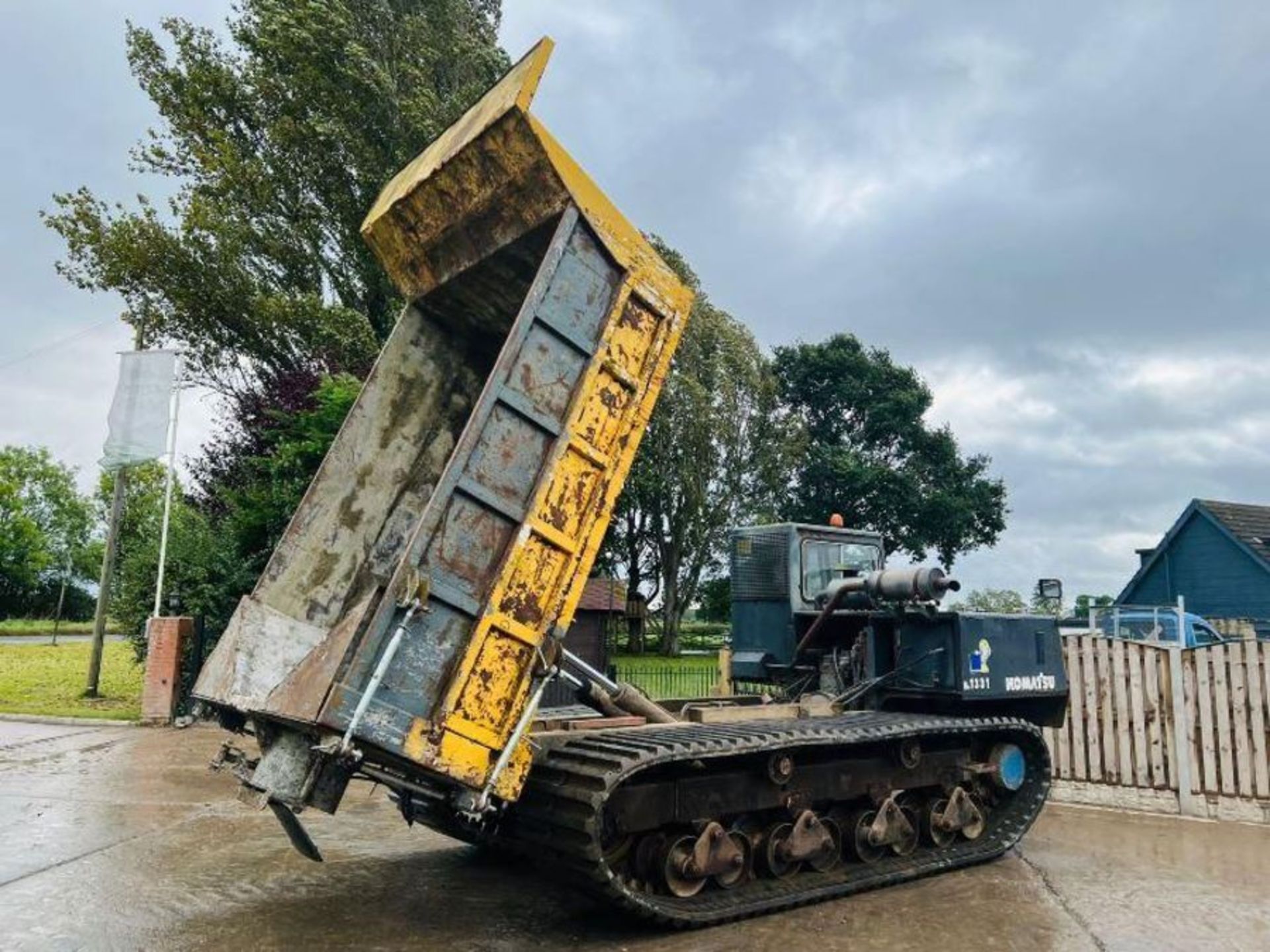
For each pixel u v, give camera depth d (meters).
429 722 4.21
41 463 59.66
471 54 23.50
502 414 4.57
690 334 34.81
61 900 5.33
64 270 21.59
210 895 5.53
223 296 21.53
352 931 4.93
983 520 44.38
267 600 5.62
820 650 7.59
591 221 4.91
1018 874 6.38
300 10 21.50
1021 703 7.53
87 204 21.47
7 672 19.70
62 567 58.62
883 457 44.97
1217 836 7.67
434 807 5.98
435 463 6.39
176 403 15.45
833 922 5.27
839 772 6.11
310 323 21.00
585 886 4.96
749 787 5.62
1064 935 5.04
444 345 6.47
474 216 5.50
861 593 7.00
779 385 40.06
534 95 4.80
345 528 6.01
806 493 42.88
